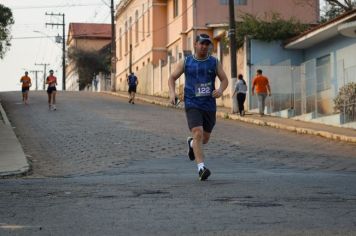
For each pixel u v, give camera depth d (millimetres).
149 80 55375
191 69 11438
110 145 19547
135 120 27922
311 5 47031
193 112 11453
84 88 89250
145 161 16328
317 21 47594
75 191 10445
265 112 33312
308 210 8445
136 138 21172
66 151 18562
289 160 16875
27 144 20344
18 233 7195
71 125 25625
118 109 34469
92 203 9172
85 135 22172
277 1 47656
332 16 46375
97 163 16125
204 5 47000
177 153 17875
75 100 41469
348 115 26359
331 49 32719
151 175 12992
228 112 33688
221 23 45312
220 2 47188
